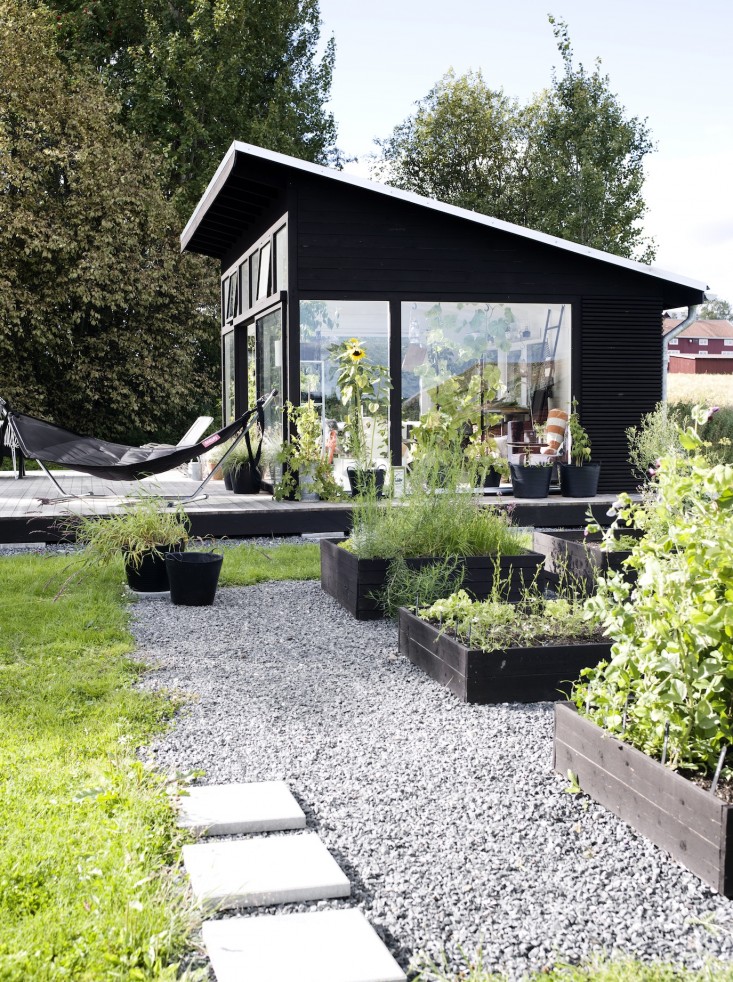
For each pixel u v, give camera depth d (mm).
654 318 10469
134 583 6254
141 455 9148
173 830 2664
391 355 9633
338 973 1994
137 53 20844
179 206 20656
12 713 3680
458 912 2336
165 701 3893
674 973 2076
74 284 18500
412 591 5410
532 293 10039
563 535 6879
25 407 18953
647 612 2822
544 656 4043
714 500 2895
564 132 21766
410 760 3344
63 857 2451
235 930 2172
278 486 9406
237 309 12430
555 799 3027
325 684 4254
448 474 5957
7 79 18406
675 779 2623
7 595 5918
